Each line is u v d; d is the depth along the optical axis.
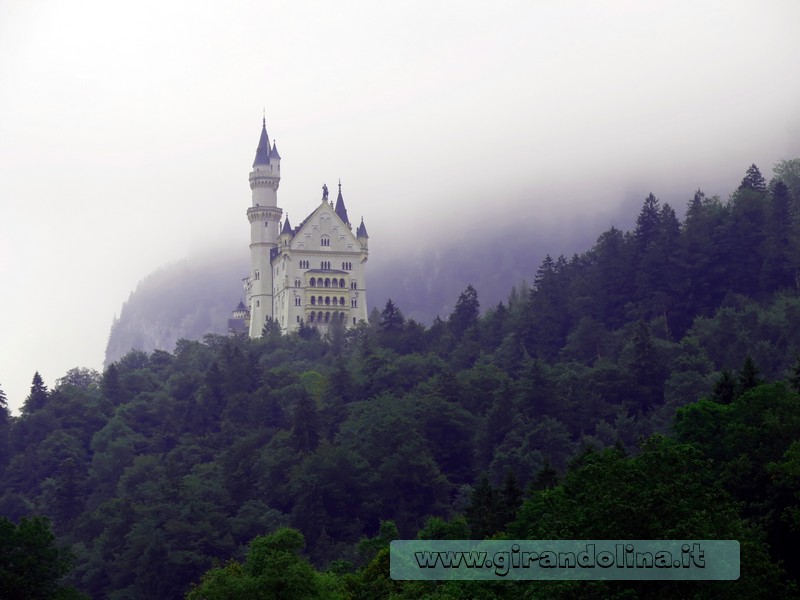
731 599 68.31
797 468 81.69
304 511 177.75
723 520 71.94
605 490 72.62
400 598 87.06
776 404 96.19
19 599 85.19
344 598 92.38
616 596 67.44
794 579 80.50
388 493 182.12
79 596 90.12
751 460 91.31
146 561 162.00
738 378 120.19
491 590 76.19
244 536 175.62
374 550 114.25
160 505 178.38
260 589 87.50
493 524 111.19
